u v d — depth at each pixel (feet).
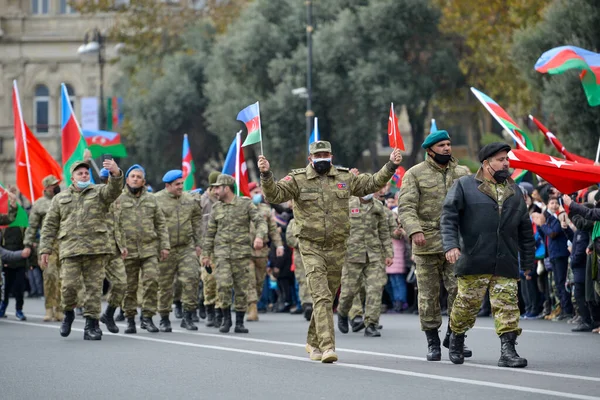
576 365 44.60
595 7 112.57
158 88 225.56
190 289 67.36
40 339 59.41
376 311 60.75
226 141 192.95
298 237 46.68
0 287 79.87
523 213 43.70
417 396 35.65
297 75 181.98
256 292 77.36
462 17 169.99
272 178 45.29
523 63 119.03
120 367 45.03
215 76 204.54
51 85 310.04
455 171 46.78
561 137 113.80
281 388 37.99
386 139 245.65
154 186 238.68
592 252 59.26
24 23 312.29
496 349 51.85
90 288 58.80
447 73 180.04
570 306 71.15
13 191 85.66
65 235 58.18
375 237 61.93
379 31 178.50
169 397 36.32
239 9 227.81
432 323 46.62
